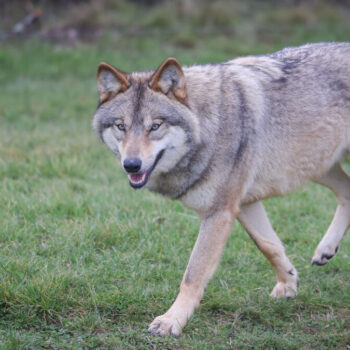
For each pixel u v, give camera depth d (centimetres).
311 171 1115
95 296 1045
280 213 1538
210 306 1073
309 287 1159
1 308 986
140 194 1582
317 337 964
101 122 1031
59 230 1311
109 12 3912
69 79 3098
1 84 2955
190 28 3738
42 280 1038
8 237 1257
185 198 1034
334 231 1193
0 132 2128
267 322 1022
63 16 3850
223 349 922
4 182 1584
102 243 1291
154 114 974
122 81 1008
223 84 1035
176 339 941
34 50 3388
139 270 1177
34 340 902
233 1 4119
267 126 1046
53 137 2097
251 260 1275
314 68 1097
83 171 1769
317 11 4053
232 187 1016
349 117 1105
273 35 3788
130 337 944
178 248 1294
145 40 3597
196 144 987
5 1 3806
